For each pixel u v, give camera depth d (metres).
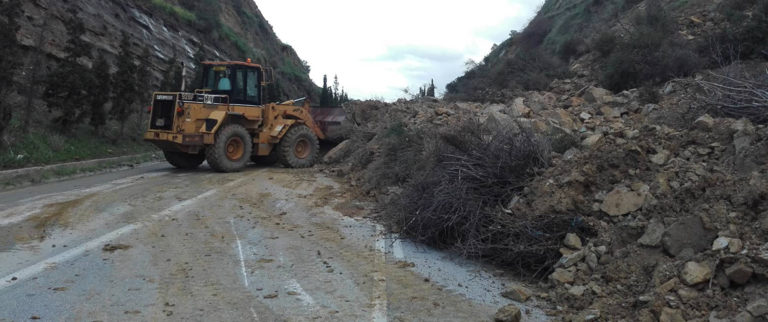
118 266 5.30
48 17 17.77
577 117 9.71
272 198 9.24
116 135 17.72
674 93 9.78
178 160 13.33
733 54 11.23
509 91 14.98
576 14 22.22
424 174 7.57
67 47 15.39
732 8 13.38
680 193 5.01
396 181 9.32
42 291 4.54
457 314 4.33
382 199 8.79
